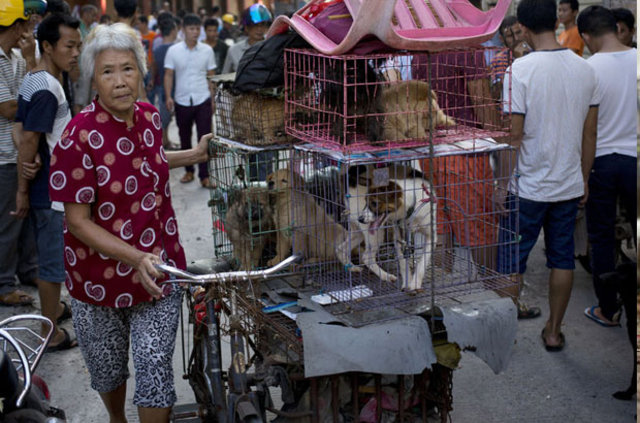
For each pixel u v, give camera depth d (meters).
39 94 4.08
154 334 2.76
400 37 2.39
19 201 4.25
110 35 2.54
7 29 4.58
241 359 2.63
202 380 3.08
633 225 4.67
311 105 2.84
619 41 4.52
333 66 2.67
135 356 2.77
